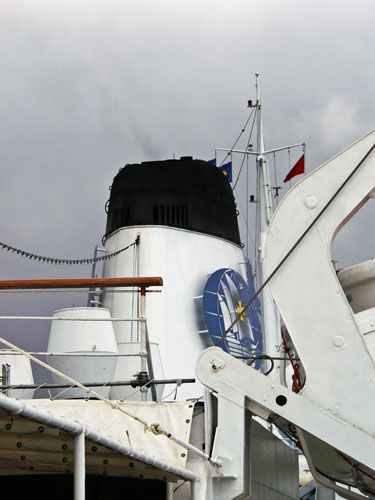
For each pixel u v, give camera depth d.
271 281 8.11
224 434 8.02
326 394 7.80
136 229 19.84
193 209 20.22
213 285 19.03
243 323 19.59
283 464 11.11
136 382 9.14
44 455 6.60
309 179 8.20
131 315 19.19
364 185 8.09
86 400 8.80
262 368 20.28
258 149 27.22
